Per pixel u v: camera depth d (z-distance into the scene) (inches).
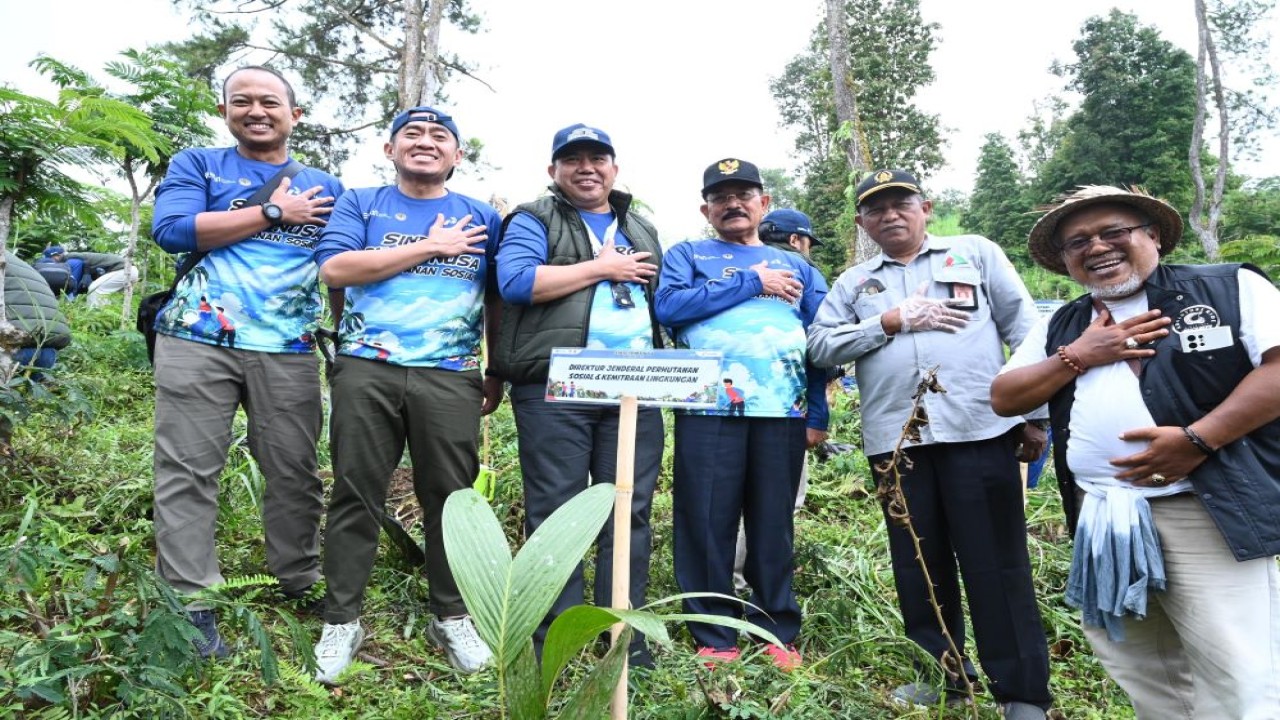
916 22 936.3
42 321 160.1
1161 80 1144.8
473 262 116.0
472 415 114.9
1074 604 87.7
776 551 123.0
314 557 124.7
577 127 122.6
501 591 75.2
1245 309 80.7
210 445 109.9
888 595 144.8
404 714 96.1
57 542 107.3
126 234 347.3
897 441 114.0
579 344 112.7
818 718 101.0
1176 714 88.5
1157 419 82.4
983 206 1251.2
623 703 77.4
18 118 130.3
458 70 456.1
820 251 775.7
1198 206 801.6
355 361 109.1
